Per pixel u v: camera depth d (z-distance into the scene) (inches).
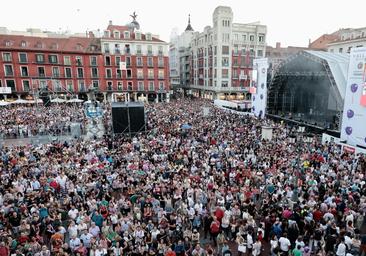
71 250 381.4
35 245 362.9
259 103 1616.6
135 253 365.1
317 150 831.1
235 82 2618.1
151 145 857.5
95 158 722.2
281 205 479.2
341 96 1170.6
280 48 2881.4
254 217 480.7
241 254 420.8
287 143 893.2
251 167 666.2
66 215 453.7
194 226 460.8
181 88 3617.1
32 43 2170.3
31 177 576.7
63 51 2194.9
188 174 622.5
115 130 1089.4
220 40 2497.5
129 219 428.8
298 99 1663.4
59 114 1446.9
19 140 1071.0
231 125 1161.4
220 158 734.5
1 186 540.7
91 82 2322.8
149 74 2474.2
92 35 2586.1
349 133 975.6
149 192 525.7
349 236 398.6
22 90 2126.0
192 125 1157.1
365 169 674.2
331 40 2824.8
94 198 499.5
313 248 414.6
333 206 468.8
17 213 435.5
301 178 599.5
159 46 2468.0
